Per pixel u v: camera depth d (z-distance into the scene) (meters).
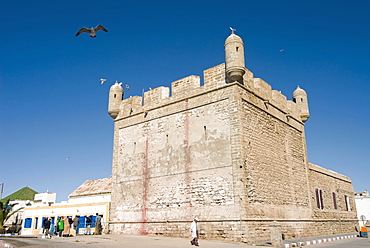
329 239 23.83
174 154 23.48
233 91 21.56
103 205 31.59
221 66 22.61
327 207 31.92
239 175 19.91
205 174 21.48
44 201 44.94
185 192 22.14
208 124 22.25
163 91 25.78
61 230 24.28
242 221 19.11
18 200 48.34
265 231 20.36
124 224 25.12
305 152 29.00
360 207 52.41
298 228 24.45
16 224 46.19
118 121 28.20
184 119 23.64
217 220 20.12
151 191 24.11
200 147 22.23
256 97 23.45
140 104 27.31
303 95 30.23
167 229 22.38
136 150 26.05
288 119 27.31
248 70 23.41
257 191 20.89
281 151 25.09
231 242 19.00
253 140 21.84
